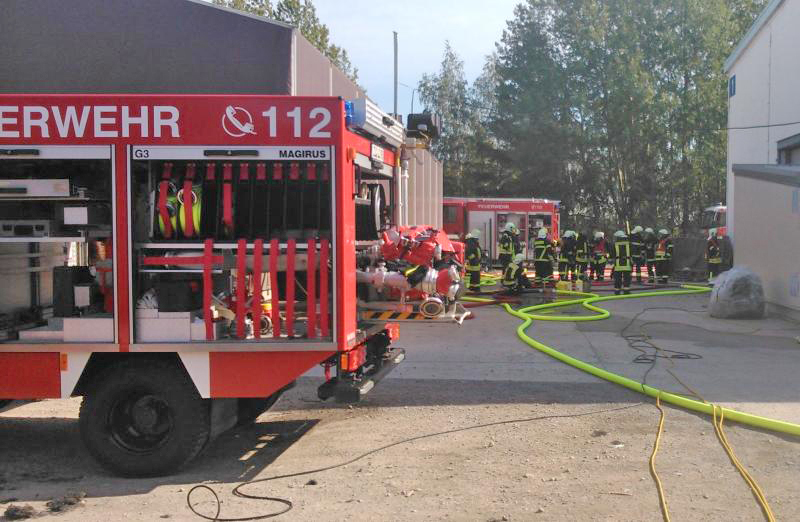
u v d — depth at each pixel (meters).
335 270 4.90
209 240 5.00
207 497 4.72
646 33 43.09
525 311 14.24
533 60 44.66
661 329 11.78
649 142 42.38
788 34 17.28
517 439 5.82
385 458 5.46
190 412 5.07
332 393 5.18
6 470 5.40
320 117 4.85
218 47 7.23
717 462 5.12
